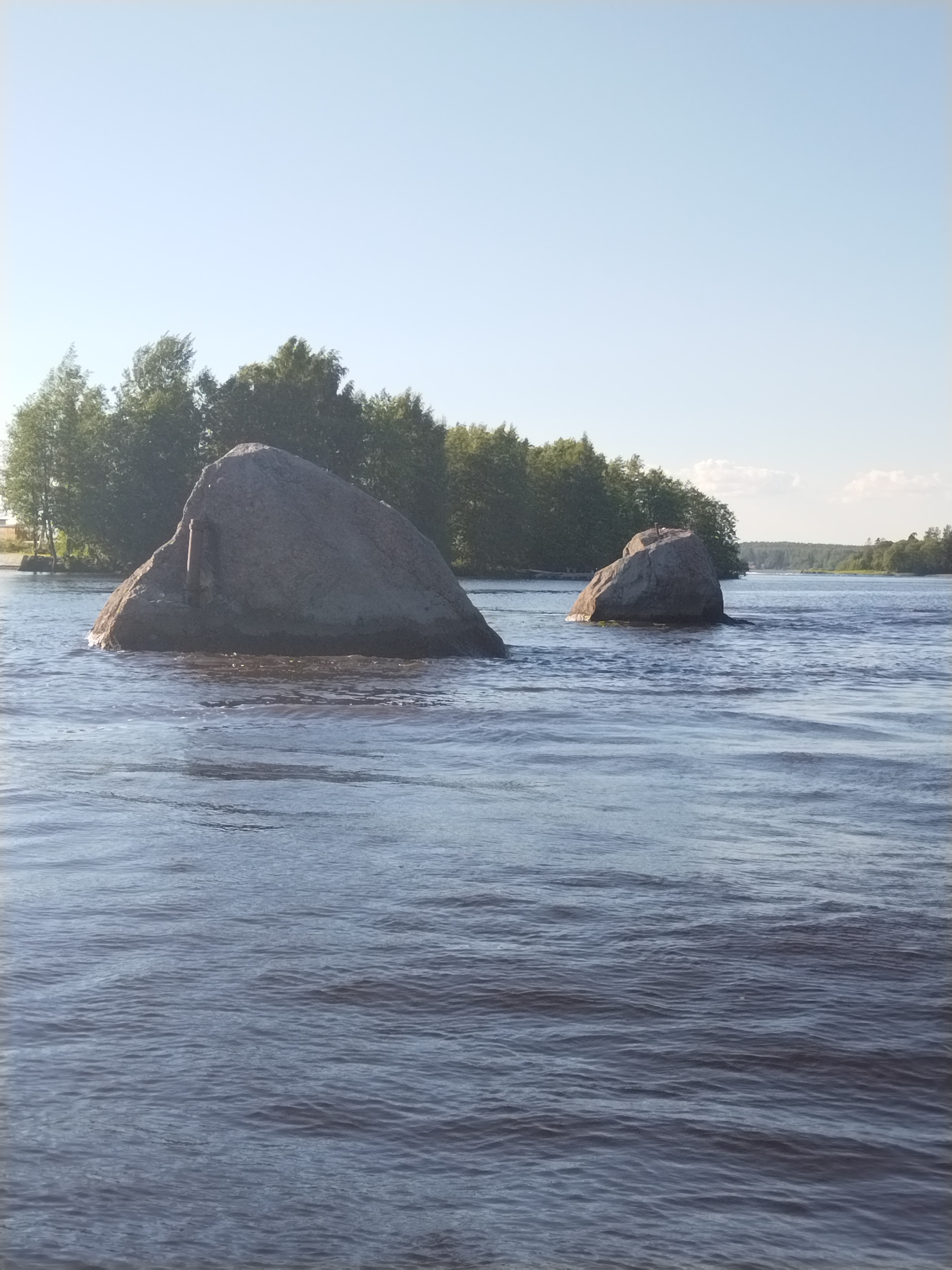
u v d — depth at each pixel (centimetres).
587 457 10456
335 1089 321
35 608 3328
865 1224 261
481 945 450
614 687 1552
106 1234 250
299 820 676
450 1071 335
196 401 7356
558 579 9194
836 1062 346
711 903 515
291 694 1367
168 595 1988
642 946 453
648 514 12094
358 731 1079
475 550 9544
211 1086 321
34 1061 335
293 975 411
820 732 1113
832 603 5459
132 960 424
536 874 559
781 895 530
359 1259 244
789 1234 257
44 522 7662
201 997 388
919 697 1484
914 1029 373
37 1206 260
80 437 7238
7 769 844
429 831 652
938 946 459
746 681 1666
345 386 7681
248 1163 281
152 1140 291
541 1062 342
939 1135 303
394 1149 290
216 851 596
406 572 2022
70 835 630
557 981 411
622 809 727
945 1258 249
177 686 1441
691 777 849
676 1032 367
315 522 2003
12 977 403
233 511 1992
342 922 477
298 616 1962
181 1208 261
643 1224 259
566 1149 291
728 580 13075
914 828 679
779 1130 303
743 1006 391
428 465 8450
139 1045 347
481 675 1694
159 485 6944
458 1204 266
